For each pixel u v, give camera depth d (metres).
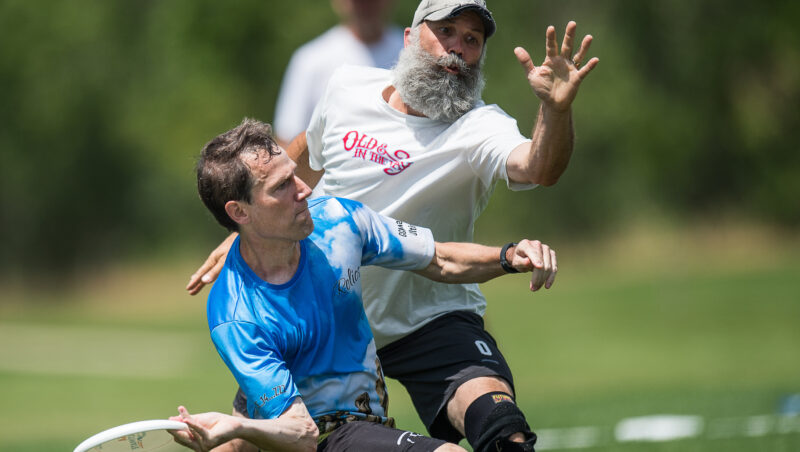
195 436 11.31
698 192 124.12
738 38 122.12
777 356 63.34
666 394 30.73
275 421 11.60
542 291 97.69
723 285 91.69
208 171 12.20
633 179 123.12
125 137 138.00
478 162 14.16
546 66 12.56
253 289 12.27
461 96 14.36
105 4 142.25
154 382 62.75
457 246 13.55
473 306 15.33
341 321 12.75
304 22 123.69
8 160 140.50
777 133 122.75
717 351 66.25
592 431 22.81
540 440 22.00
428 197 14.55
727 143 123.94
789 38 121.06
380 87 15.01
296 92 21.50
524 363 65.62
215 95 125.75
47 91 140.25
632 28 123.62
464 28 14.30
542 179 13.24
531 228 123.12
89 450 11.16
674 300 86.62
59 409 52.22
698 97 124.50
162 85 136.25
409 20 110.12
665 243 116.44
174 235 137.12
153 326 92.81
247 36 125.44
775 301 82.81
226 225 12.45
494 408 13.11
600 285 98.75
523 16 122.56
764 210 119.81
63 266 138.88
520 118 119.44
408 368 14.75
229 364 12.16
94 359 74.56
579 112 120.00
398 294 14.75
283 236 12.15
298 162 16.12
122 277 134.12
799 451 18.36
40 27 140.88
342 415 12.66
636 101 121.00
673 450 19.16
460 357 14.33
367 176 14.70
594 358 66.12
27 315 109.75
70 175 140.12
